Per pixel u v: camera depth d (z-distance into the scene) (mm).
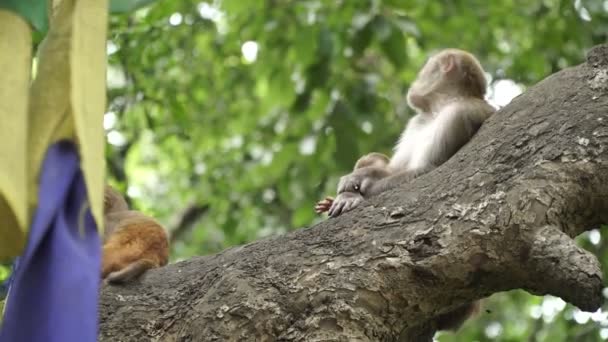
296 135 21125
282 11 20297
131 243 11336
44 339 5516
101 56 6016
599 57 9781
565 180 8906
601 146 9070
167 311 8820
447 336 18500
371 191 11586
